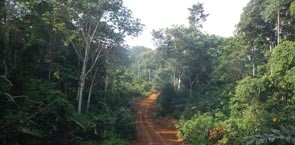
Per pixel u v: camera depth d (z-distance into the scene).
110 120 25.58
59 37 26.12
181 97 45.25
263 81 22.47
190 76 47.12
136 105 58.81
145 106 58.16
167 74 60.78
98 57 28.16
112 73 34.88
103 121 25.23
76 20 26.11
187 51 44.69
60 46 27.31
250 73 34.50
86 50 26.97
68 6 24.19
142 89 74.25
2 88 14.61
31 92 17.02
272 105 20.30
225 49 37.53
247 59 34.78
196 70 46.62
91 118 25.39
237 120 22.00
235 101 26.36
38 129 15.32
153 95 72.62
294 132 5.27
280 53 22.09
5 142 13.78
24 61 19.42
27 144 14.49
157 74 63.94
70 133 17.80
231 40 38.31
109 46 29.02
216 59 43.19
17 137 14.28
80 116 22.27
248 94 22.53
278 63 21.98
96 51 28.80
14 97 15.10
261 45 35.12
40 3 20.61
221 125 23.70
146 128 36.53
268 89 22.38
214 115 29.31
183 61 45.41
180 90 47.38
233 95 28.95
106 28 27.59
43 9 20.95
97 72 31.77
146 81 82.06
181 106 41.91
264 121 15.24
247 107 22.47
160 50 46.31
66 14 24.34
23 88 17.03
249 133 17.41
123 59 37.28
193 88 48.06
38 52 21.27
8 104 15.05
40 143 15.39
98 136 23.44
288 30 31.75
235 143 16.78
